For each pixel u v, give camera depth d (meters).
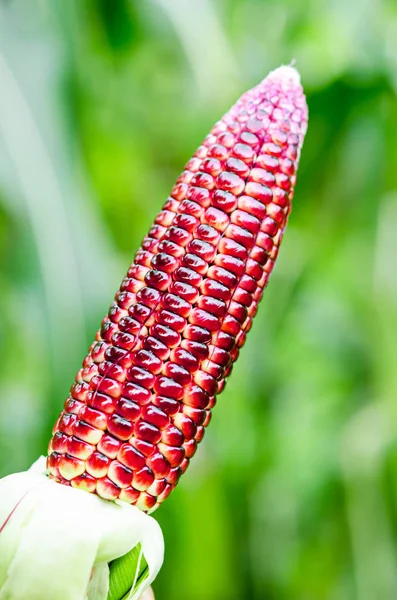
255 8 1.06
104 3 0.90
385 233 1.04
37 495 0.46
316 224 1.02
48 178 0.71
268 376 1.11
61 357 0.68
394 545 1.08
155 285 0.47
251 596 1.09
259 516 1.11
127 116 1.04
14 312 0.94
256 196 0.47
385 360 1.04
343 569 1.18
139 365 0.46
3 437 1.08
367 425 1.09
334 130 0.95
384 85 0.93
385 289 1.03
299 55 0.96
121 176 1.02
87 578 0.45
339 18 0.96
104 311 0.69
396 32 0.94
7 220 0.81
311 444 1.25
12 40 0.75
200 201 0.47
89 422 0.47
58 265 0.69
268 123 0.47
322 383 1.25
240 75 0.94
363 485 1.07
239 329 0.48
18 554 0.45
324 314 1.21
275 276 1.04
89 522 0.46
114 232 1.03
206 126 0.96
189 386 0.47
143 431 0.46
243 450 1.07
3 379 1.08
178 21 0.87
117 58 1.02
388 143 0.98
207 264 0.47
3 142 0.71
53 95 0.74
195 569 0.90
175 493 0.88
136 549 0.47
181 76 1.06
